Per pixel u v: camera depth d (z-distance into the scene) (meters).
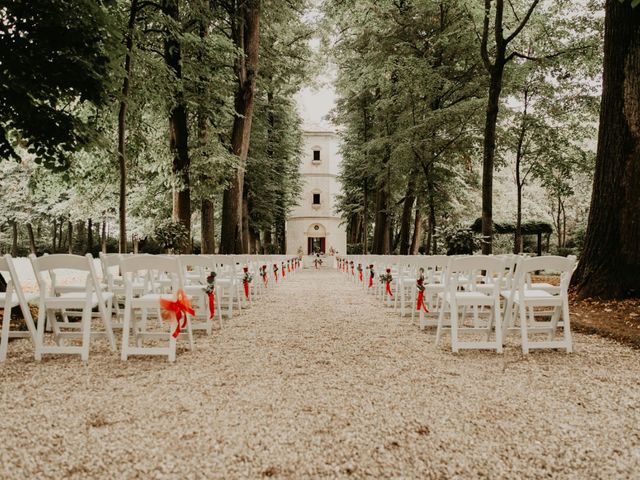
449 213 24.70
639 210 8.11
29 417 3.14
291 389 3.77
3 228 37.31
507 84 16.08
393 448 2.70
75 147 7.39
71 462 2.51
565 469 2.47
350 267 18.53
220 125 18.72
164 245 13.87
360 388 3.80
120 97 8.66
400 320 7.58
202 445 2.71
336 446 2.72
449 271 5.47
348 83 23.23
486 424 3.05
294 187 36.50
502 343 5.38
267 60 20.67
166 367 4.47
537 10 14.06
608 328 6.12
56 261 4.71
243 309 8.92
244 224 25.80
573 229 37.66
